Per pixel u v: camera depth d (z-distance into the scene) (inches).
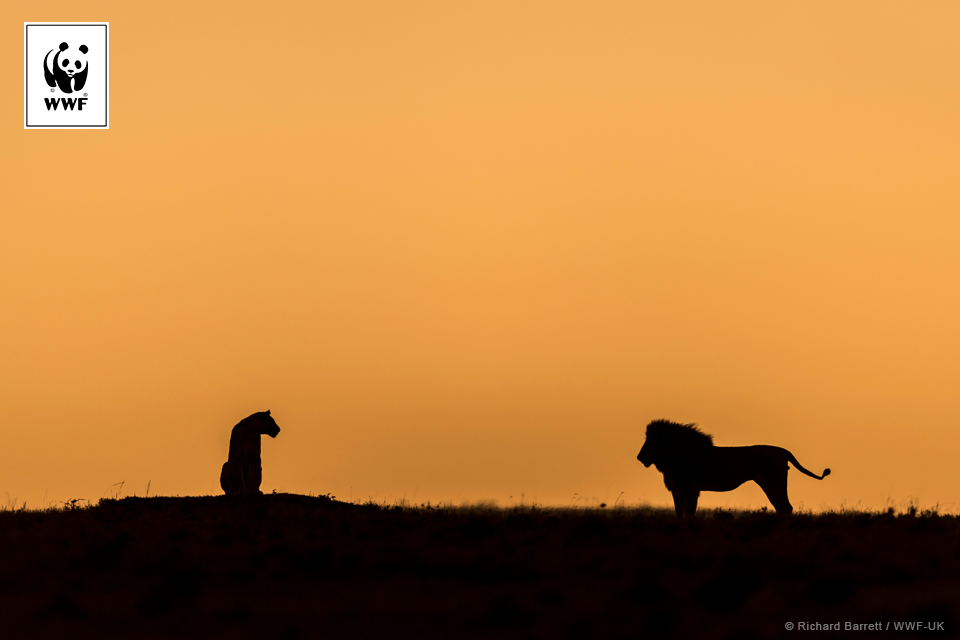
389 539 2566.4
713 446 4010.8
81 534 2625.5
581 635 1549.0
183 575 1914.4
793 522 3166.8
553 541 2490.2
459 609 1722.4
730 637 1529.3
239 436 3988.7
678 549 2346.2
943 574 2106.3
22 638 1560.0
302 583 1967.3
